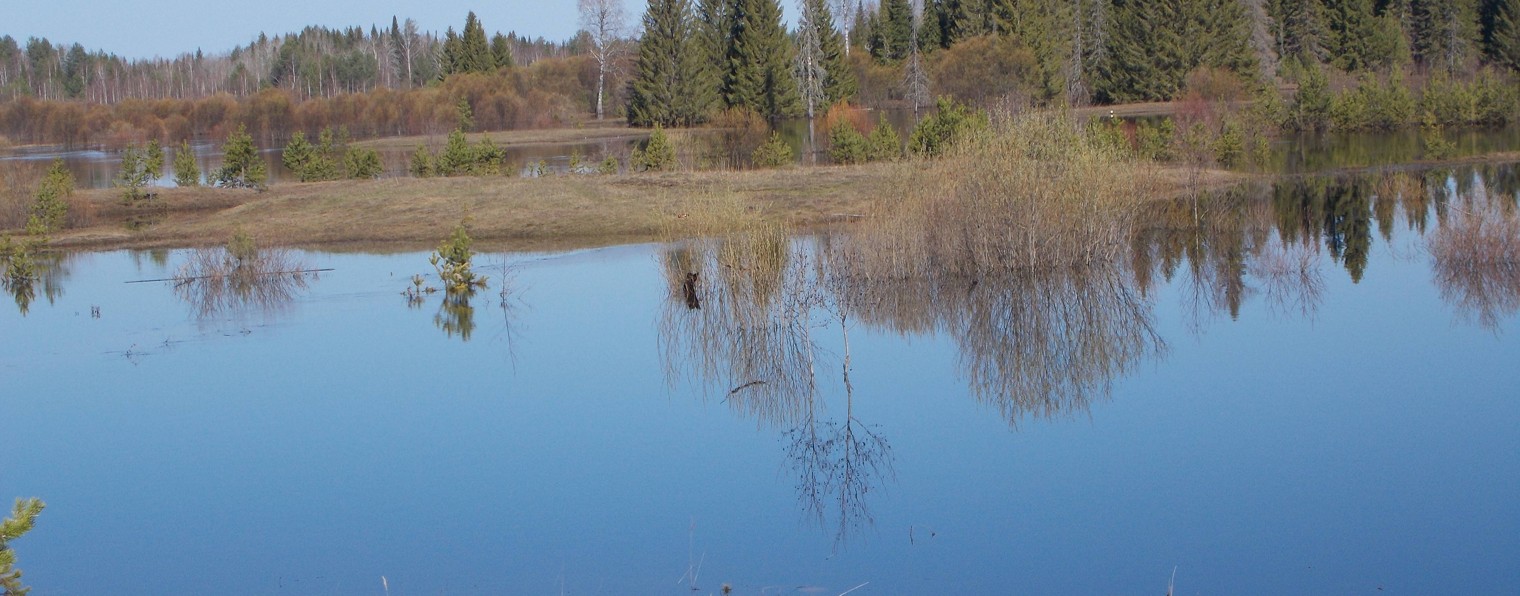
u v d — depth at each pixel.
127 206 28.88
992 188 18.91
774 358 13.98
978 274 18.62
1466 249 18.12
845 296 17.33
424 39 104.75
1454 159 34.28
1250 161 34.25
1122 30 57.31
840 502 9.26
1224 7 56.06
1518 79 56.38
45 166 42.50
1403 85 47.34
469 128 59.16
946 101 31.36
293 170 35.06
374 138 57.72
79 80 105.75
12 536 5.46
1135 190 21.92
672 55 57.66
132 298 18.08
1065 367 13.41
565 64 71.69
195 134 63.34
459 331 15.38
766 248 16.41
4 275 20.17
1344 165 33.69
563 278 19.27
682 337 15.01
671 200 25.97
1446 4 61.31
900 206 19.23
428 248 22.77
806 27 57.19
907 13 66.94
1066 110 23.38
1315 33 62.22
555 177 30.28
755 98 57.56
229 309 17.03
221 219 26.30
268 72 103.69
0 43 111.62
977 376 13.07
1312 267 18.94
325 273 20.12
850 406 11.94
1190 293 17.44
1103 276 18.64
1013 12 55.69
